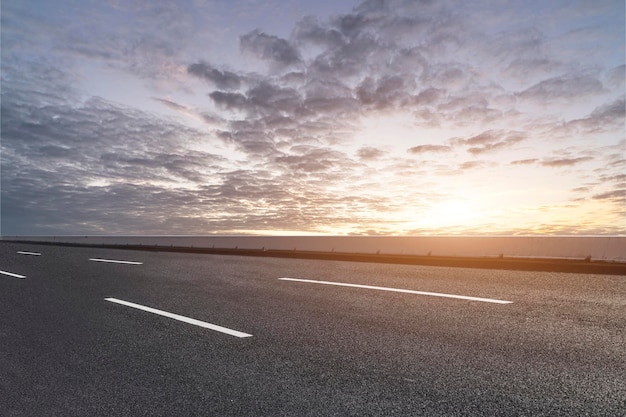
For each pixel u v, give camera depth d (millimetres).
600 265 9102
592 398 3117
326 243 15664
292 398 3283
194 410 3150
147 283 9266
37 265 13484
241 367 3996
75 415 3160
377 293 7227
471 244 11891
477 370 3709
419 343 4492
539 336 4586
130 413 3150
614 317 5211
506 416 2900
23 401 3434
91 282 9703
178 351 4551
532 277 8195
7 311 6961
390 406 3090
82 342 5043
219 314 6160
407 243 13266
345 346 4484
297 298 7090
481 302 6266
